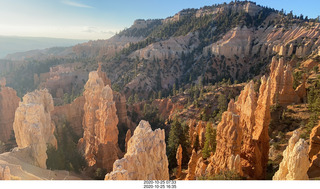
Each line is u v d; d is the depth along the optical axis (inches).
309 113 2413.9
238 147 1459.2
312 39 5920.3
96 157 2333.9
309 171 1373.0
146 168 1229.7
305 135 1979.6
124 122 3408.0
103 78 4042.8
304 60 4461.1
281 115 2556.6
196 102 4274.1
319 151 1491.1
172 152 2333.9
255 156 1599.4
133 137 1413.6
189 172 1753.2
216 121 3430.1
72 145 2428.6
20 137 1771.7
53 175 1578.5
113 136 2320.4
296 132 1024.2
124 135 3169.3
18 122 1753.2
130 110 4212.6
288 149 1019.9
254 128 1814.7
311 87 2819.9
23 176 1279.5
